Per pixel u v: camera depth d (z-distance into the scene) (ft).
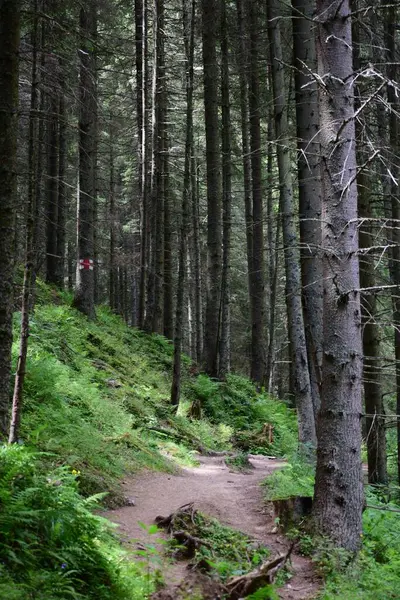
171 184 84.23
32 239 24.47
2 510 15.42
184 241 45.57
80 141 56.49
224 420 55.67
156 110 65.00
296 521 24.35
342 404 22.77
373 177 42.70
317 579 19.93
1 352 22.59
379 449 38.63
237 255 112.37
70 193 80.28
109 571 16.37
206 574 18.35
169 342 69.62
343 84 23.44
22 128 41.73
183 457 39.14
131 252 110.11
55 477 19.72
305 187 37.09
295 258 38.75
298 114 37.45
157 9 57.06
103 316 64.75
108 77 85.20
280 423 60.75
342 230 23.13
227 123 66.33
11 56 23.00
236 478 35.73
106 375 45.44
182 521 22.56
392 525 28.53
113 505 24.70
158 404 46.55
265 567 18.19
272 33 40.70
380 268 45.91
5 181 22.76
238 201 111.55
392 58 39.27
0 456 18.07
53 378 32.37
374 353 37.91
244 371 119.14
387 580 20.66
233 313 115.75
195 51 75.41
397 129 39.40
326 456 22.81
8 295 22.76
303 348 38.68
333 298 23.15
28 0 26.53
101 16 56.39
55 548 15.85
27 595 13.08
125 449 33.06
